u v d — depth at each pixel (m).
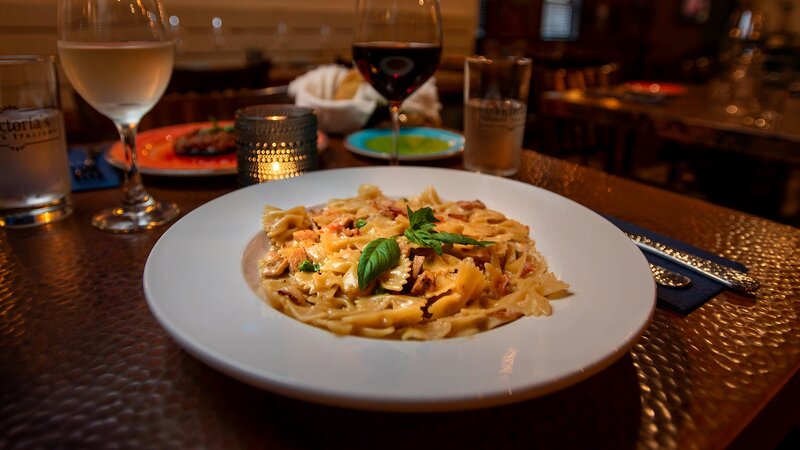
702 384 0.28
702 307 0.35
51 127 0.46
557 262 0.37
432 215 0.39
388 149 0.71
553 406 0.27
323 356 0.25
